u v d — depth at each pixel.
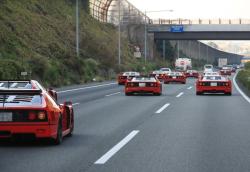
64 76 52.41
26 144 11.49
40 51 59.81
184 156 10.03
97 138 12.66
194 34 114.19
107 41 92.75
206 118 17.88
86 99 28.92
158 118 17.89
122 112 20.39
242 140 12.35
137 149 10.92
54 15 78.81
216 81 32.81
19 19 63.88
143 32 119.38
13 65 41.59
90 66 66.38
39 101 10.97
